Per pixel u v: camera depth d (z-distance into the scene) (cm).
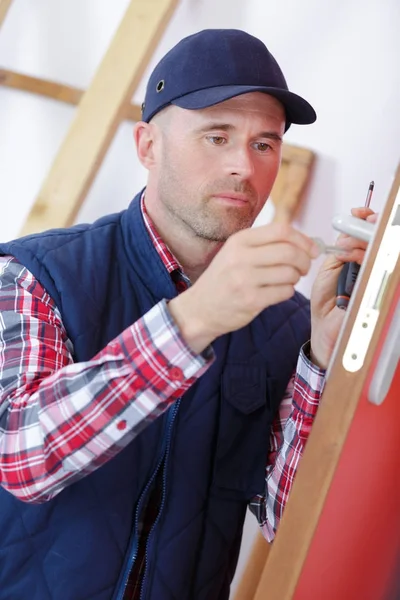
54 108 228
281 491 121
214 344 123
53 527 109
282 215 209
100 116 199
